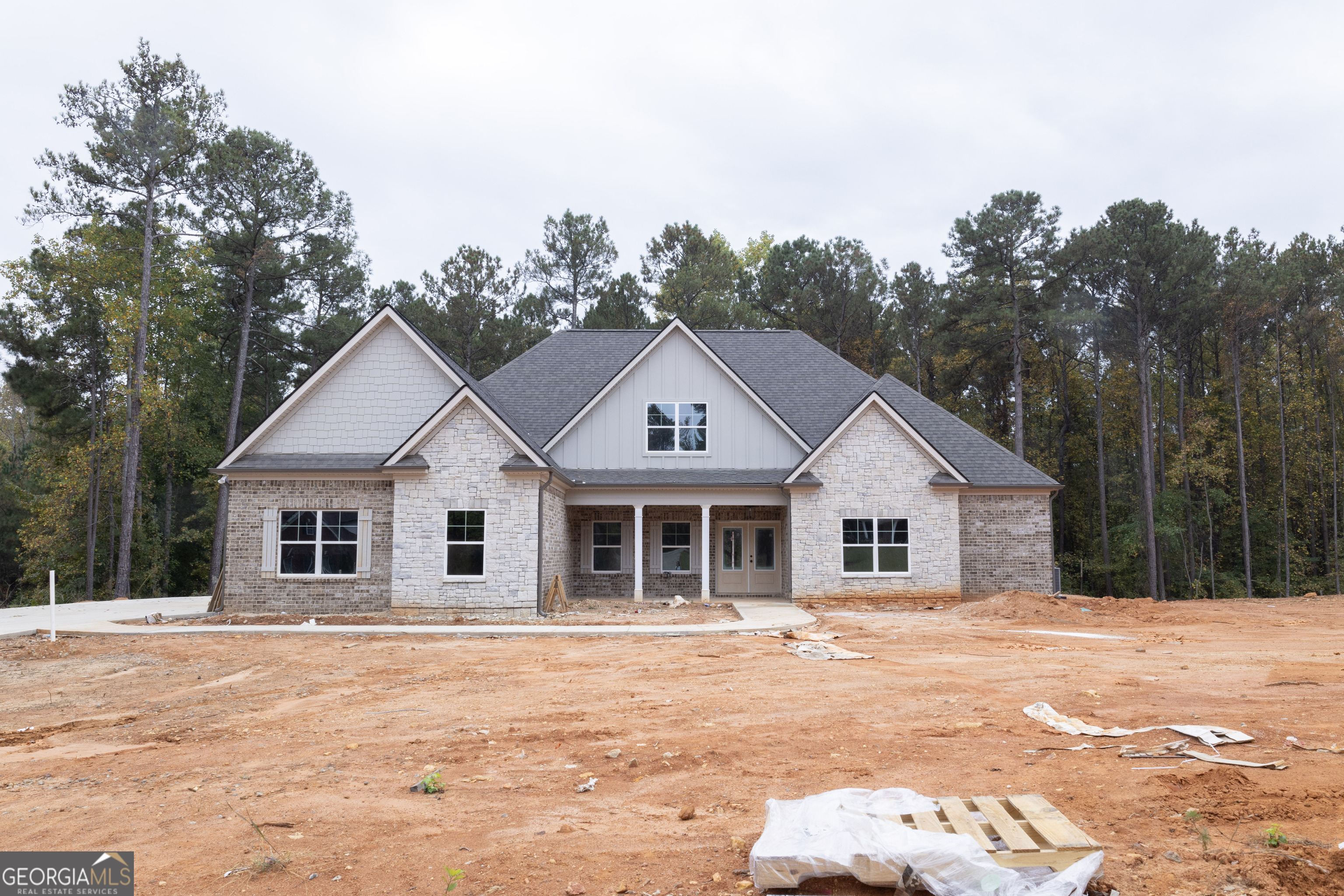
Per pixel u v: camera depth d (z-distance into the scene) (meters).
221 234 41.00
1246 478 47.28
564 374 28.72
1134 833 5.28
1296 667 11.50
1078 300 45.50
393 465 20.86
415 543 20.91
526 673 12.41
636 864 5.13
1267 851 4.89
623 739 8.21
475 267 49.97
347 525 21.83
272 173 40.62
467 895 4.77
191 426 41.59
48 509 37.31
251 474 21.72
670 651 14.42
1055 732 8.03
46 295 36.50
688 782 6.80
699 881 4.86
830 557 23.69
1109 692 9.80
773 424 25.42
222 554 38.88
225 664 13.81
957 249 48.84
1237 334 43.25
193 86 35.00
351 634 17.16
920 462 24.02
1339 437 44.88
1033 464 50.78
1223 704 8.95
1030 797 5.35
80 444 40.12
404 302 51.94
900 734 8.04
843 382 28.91
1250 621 19.33
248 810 6.41
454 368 22.84
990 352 49.47
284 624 18.97
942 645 14.70
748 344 30.77
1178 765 6.65
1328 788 5.95
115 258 34.88
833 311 53.03
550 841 5.56
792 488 23.72
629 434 25.42
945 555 23.73
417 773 7.33
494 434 21.22
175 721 9.87
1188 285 42.22
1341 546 42.91
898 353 55.12
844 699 9.83
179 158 34.97
